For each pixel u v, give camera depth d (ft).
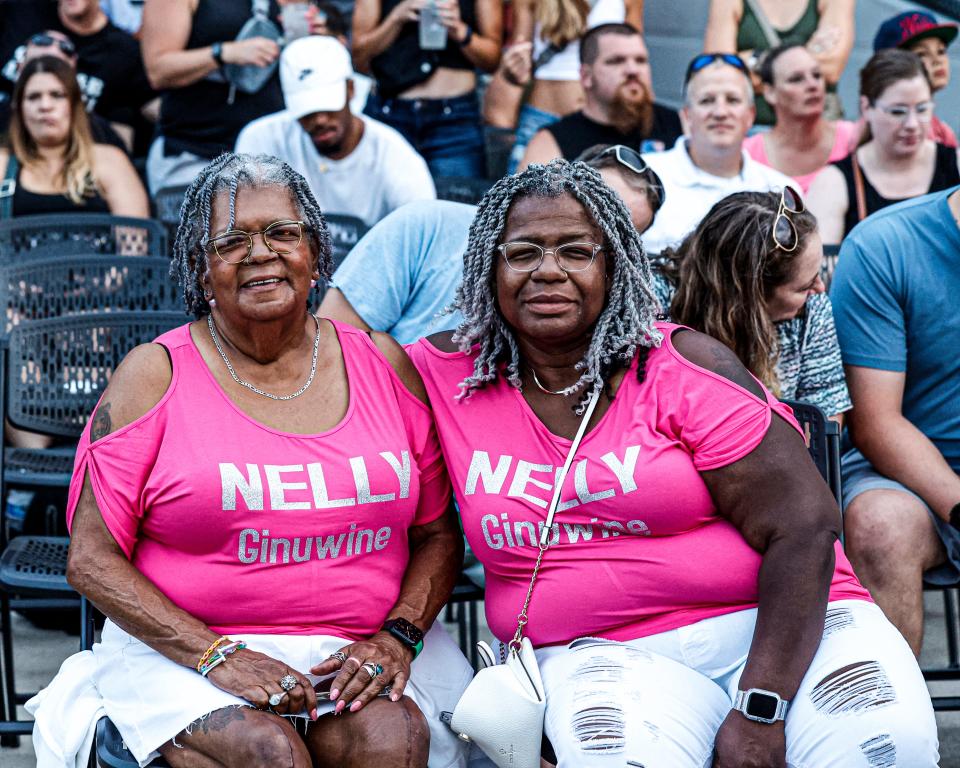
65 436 11.50
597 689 7.57
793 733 7.43
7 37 19.52
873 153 17.69
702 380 7.99
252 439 7.84
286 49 16.78
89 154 17.80
